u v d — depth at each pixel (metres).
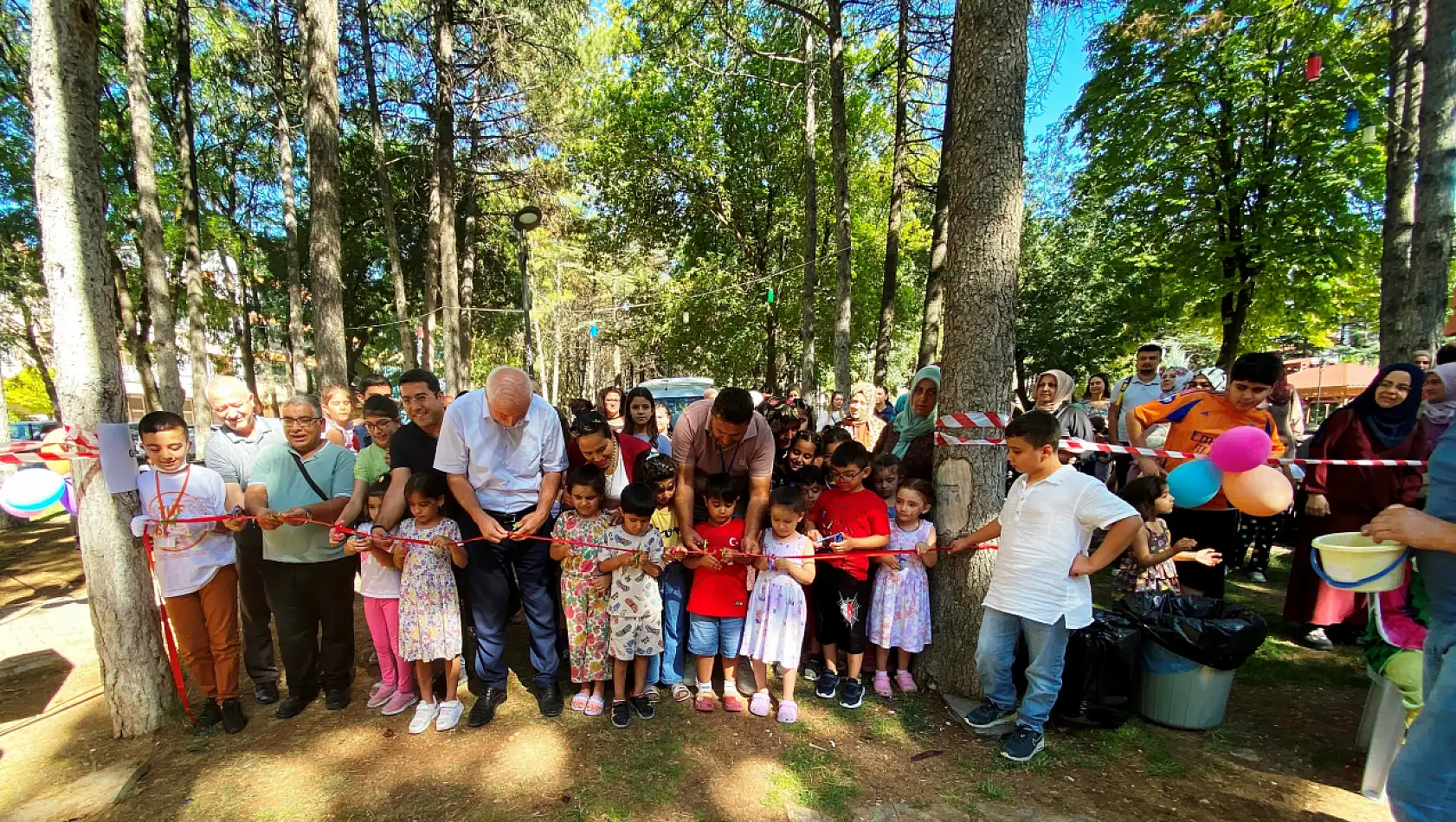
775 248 20.86
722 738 3.14
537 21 12.79
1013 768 2.88
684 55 15.00
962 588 3.47
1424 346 5.80
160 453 3.11
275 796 2.71
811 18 11.62
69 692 3.65
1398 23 6.63
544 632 3.36
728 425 3.14
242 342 20.09
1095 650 3.13
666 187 20.81
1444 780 1.65
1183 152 11.60
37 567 6.45
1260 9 10.27
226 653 3.20
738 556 3.28
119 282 14.70
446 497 3.35
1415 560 2.05
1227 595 5.24
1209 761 2.93
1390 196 6.36
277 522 3.11
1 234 13.29
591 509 3.30
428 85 14.77
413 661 3.47
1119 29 11.00
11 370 22.70
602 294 26.73
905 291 19.89
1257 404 3.67
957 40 3.47
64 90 2.94
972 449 3.46
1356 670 3.80
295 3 11.21
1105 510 2.78
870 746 3.08
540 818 2.54
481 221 18.55
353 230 19.67
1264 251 10.89
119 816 2.59
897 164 12.23
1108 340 19.81
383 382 4.64
